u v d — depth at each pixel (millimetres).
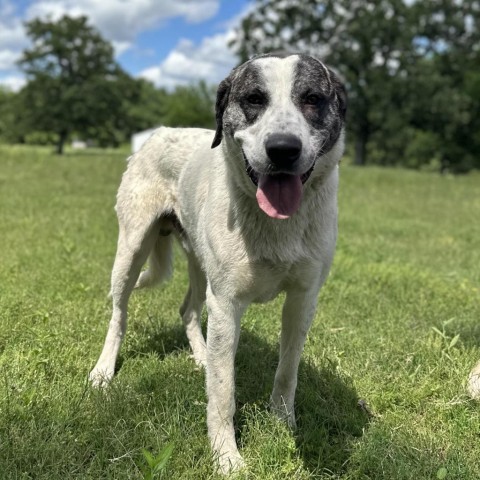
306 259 759
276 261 746
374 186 5008
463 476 723
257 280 759
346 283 1603
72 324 1142
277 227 734
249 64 755
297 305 807
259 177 696
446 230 2850
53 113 12836
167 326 1201
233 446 765
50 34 13180
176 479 678
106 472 686
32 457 700
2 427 751
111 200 3275
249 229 740
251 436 793
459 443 806
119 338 1026
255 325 1212
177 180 997
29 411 782
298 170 668
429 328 1239
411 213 3463
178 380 936
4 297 1257
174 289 1459
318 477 734
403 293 1530
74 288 1370
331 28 11008
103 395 855
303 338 823
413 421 868
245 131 719
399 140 11633
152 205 1021
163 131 1064
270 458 745
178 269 1682
